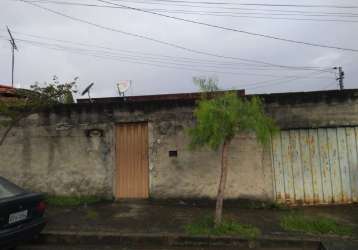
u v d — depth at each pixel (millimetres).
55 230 6395
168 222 6941
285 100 8453
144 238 6133
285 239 5980
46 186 9008
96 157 8930
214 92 6629
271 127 6719
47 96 8172
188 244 6074
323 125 8359
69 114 9062
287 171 8438
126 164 8938
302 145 8461
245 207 8289
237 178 8438
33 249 5816
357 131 8375
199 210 7957
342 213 7562
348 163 8352
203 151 8570
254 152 8461
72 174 8969
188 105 8680
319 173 8398
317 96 8406
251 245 5973
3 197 5199
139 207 8227
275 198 8398
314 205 8320
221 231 6242
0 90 11070
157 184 8672
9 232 4859
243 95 8430
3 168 9172
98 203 8617
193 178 8570
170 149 8695
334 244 5699
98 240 6176
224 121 6121
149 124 8828
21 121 9219
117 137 9016
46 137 9117
